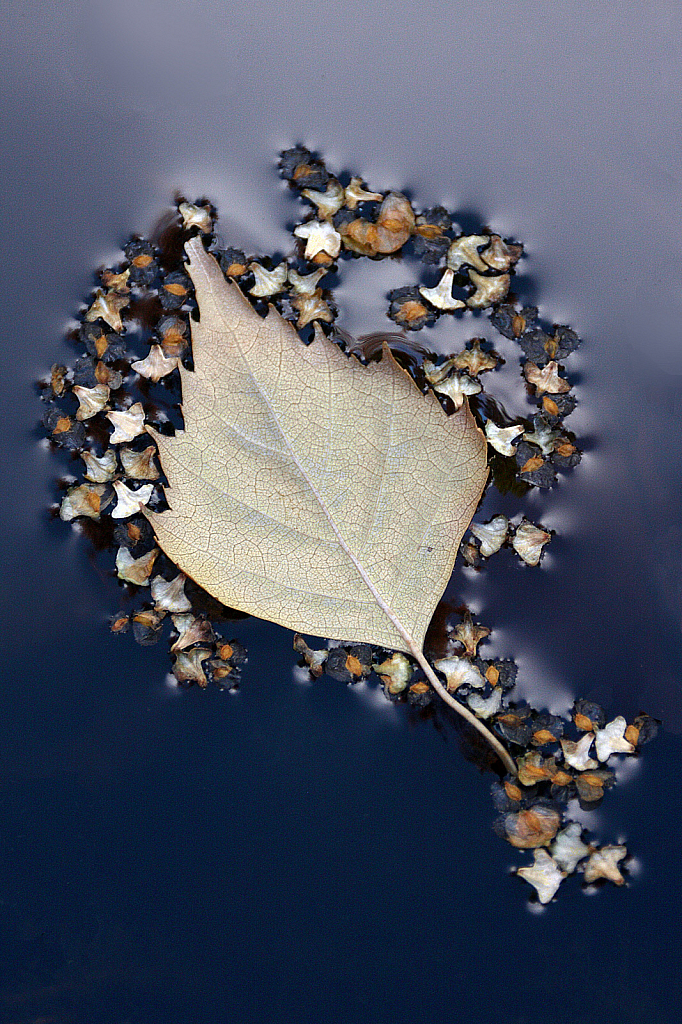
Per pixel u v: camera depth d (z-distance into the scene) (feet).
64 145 1.15
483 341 1.15
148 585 1.14
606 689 1.14
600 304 1.16
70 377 1.15
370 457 1.11
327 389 1.11
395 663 1.14
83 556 1.14
